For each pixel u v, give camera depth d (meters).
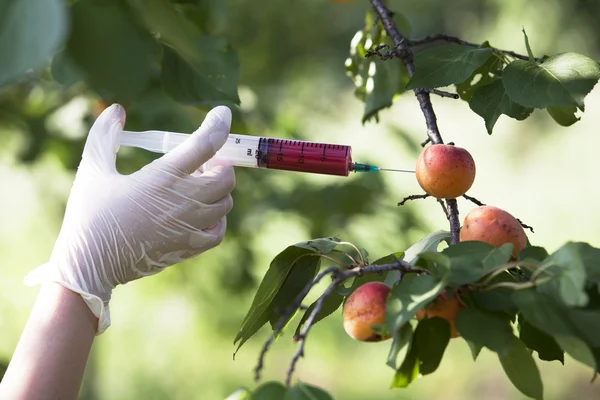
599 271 1.09
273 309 1.50
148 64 0.85
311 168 1.88
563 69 1.39
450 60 1.51
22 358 1.67
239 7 4.66
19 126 3.43
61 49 0.82
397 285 1.15
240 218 3.77
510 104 1.55
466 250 1.18
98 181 1.86
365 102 2.30
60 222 4.56
